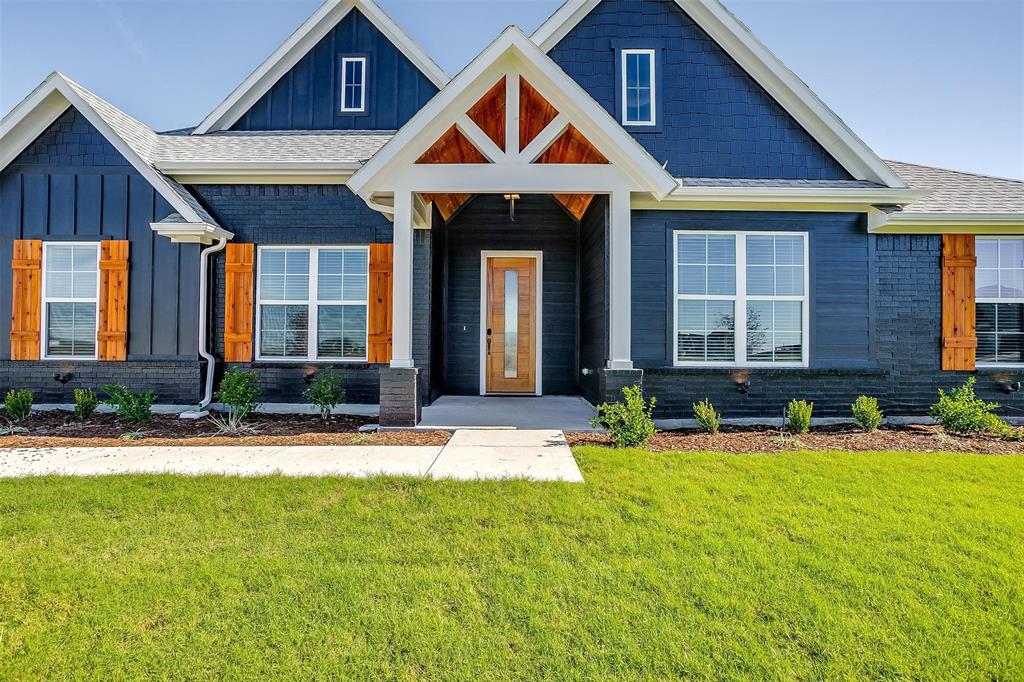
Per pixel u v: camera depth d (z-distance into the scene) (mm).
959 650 2213
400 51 10281
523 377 9898
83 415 6871
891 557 2975
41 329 7801
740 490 4023
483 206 9898
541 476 4359
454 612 2459
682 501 3783
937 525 3404
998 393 7426
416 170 6336
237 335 7977
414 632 2314
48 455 5102
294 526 3379
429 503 3746
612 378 6367
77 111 7828
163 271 7816
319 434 6215
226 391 6574
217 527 3359
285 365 7918
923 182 8469
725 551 3033
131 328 7793
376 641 2260
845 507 3705
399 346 6449
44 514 3533
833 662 2141
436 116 6152
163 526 3371
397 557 2965
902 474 4453
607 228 7059
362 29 10273
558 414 7500
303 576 2766
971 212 7176
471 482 4176
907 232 7430
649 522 3430
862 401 6582
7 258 7836
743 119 7734
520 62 6207
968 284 7441
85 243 7840
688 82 7742
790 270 7402
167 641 2262
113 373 7785
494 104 6746
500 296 9938
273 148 8742
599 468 4566
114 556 2977
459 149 7121
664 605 2510
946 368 7371
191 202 7793
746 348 7352
